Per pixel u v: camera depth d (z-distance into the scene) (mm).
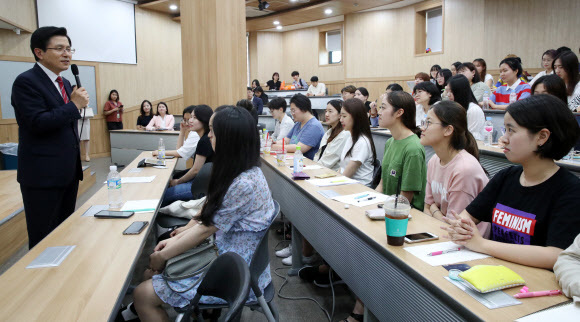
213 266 1277
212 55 4328
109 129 8242
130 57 8828
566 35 6777
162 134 6543
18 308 1050
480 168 1742
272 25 11586
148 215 1855
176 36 10062
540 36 7113
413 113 2254
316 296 2412
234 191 1484
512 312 939
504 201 1382
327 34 11812
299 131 3943
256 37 12336
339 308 2268
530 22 7215
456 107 1781
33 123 2072
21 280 1209
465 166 1733
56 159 2180
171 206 2537
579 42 6617
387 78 9945
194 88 4484
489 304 972
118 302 1102
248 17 10898
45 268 1291
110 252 1422
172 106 10047
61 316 1012
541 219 1244
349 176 2744
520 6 7312
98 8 8047
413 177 2121
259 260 1515
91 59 7984
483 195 1477
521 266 1184
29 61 6961
